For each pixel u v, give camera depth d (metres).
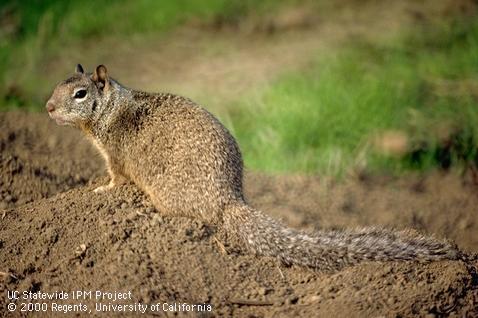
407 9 21.25
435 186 13.64
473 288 8.66
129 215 9.47
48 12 21.50
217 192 9.59
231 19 21.89
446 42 18.39
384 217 12.38
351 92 15.46
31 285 8.79
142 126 10.09
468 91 15.91
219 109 16.12
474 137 14.38
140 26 21.67
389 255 9.05
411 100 15.53
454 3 21.09
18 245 9.34
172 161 9.77
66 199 10.05
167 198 9.78
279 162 13.89
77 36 21.16
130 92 10.41
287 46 19.53
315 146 14.51
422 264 8.98
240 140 14.78
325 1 22.61
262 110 15.61
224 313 8.44
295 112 14.93
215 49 19.95
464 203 13.04
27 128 14.14
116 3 22.55
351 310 8.19
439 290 8.47
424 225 12.32
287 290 8.90
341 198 12.84
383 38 18.97
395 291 8.47
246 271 9.10
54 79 18.12
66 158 12.91
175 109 10.05
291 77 16.64
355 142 14.49
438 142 14.47
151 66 19.06
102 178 11.07
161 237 9.23
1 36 20.42
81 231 9.35
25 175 11.49
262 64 18.44
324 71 16.70
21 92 16.98
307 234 9.35
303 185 13.13
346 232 9.50
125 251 9.02
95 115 10.41
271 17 21.80
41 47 20.22
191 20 21.91
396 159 14.25
